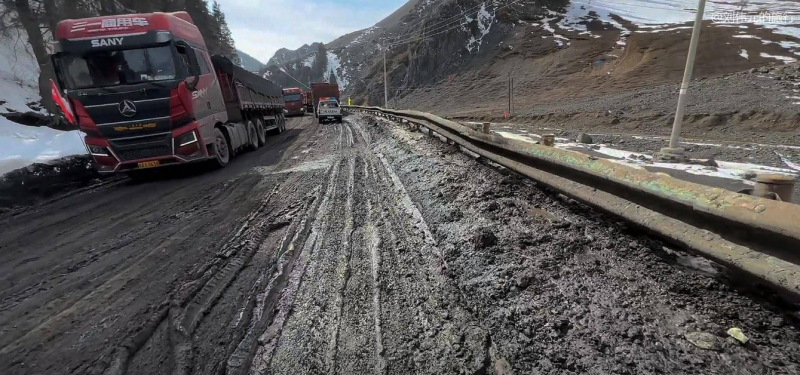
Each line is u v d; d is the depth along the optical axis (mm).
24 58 26594
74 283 2941
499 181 4367
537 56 50219
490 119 25578
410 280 2525
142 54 6824
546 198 3652
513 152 4430
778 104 11125
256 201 5121
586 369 1510
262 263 3049
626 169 2541
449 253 2793
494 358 1685
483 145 5535
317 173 6715
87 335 2195
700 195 1883
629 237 2570
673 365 1455
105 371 1859
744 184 4512
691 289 1925
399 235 3350
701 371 1410
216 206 5039
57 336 2201
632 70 34031
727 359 1450
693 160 6359
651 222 2215
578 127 15445
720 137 9695
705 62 31781
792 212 1419
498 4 69500
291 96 38062
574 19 62531
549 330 1784
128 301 2576
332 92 38438
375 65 104750
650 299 1896
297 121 29297
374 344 1918
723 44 35156
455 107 41938
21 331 2275
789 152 7051
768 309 1695
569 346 1657
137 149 6906
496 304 2072
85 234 4250
